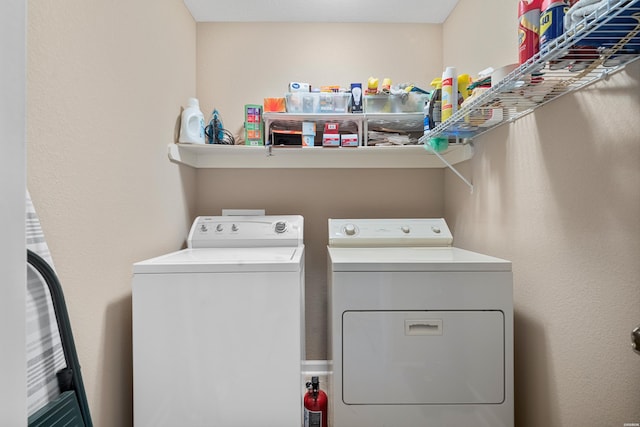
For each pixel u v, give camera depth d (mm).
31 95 873
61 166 978
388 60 2303
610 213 949
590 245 1017
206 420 1224
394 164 2254
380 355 1294
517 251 1383
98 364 1153
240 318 1235
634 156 877
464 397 1282
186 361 1224
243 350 1233
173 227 1848
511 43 1465
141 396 1213
